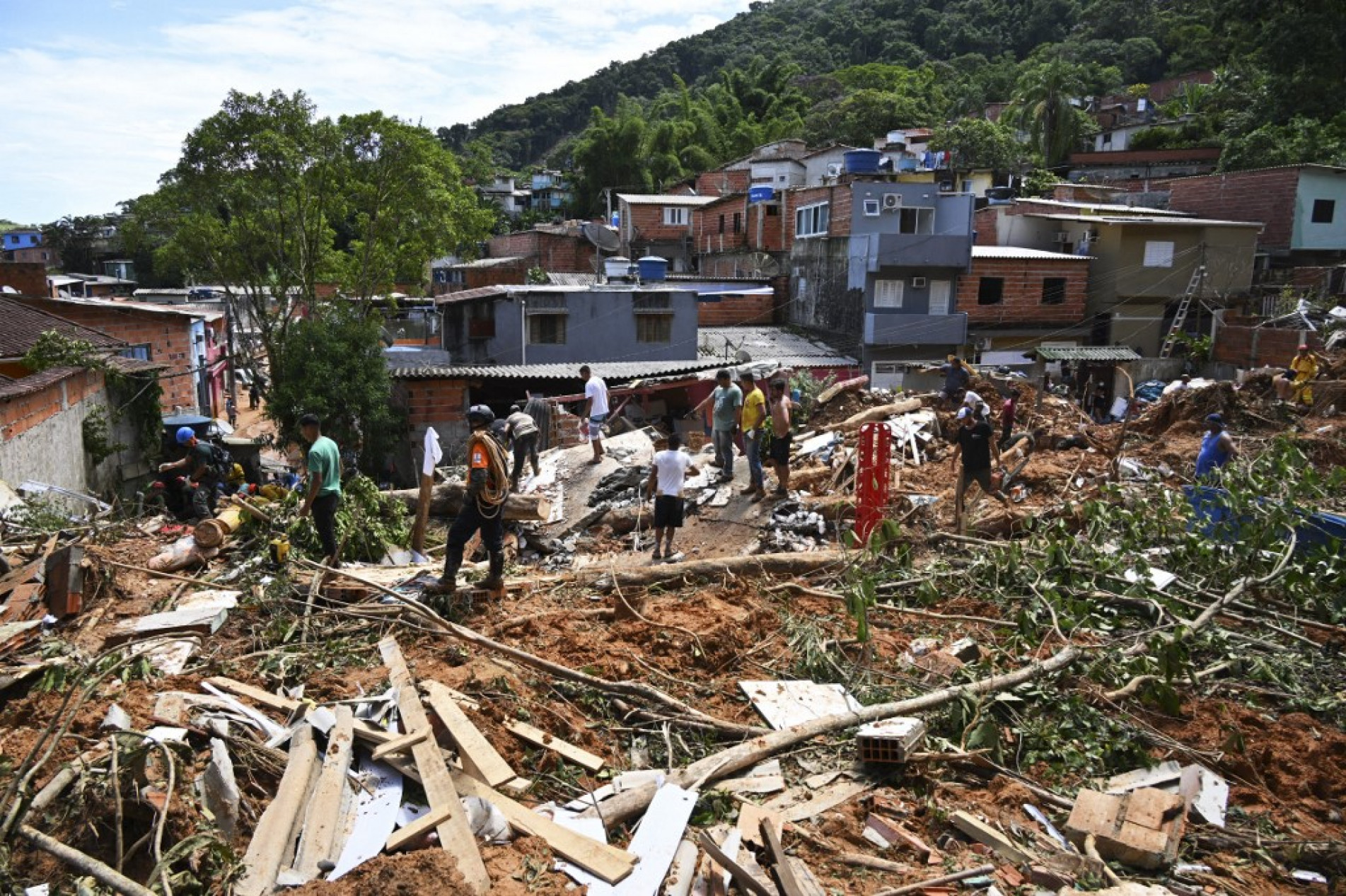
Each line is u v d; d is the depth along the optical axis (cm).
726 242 4519
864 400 1947
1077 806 543
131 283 4816
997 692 680
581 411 2184
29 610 734
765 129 6562
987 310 3375
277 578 827
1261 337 2950
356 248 3369
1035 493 1411
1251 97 5125
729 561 991
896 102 6216
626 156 6197
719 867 467
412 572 932
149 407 1969
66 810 482
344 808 493
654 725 639
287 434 2425
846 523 1167
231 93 2941
